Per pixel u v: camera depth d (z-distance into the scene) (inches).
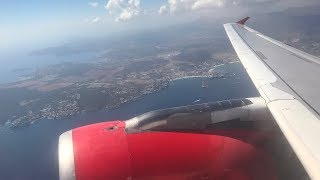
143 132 331.6
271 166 335.9
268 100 359.6
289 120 302.2
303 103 345.1
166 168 313.3
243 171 327.0
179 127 336.2
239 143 336.8
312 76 458.3
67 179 303.3
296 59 563.2
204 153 323.0
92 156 313.1
